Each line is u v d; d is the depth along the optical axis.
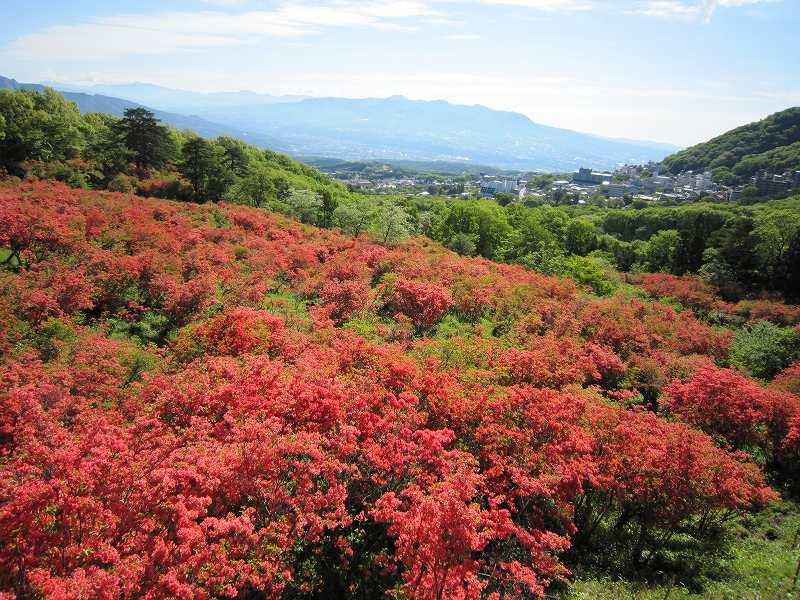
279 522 9.68
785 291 51.44
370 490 11.87
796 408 19.09
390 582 10.78
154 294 25.23
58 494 8.40
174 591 7.54
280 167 121.12
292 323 23.33
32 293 19.77
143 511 8.93
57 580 7.18
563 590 11.65
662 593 11.85
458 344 21.06
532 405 14.45
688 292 45.38
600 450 13.94
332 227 57.69
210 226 39.97
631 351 27.33
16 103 57.09
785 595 11.67
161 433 11.76
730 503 13.20
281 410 12.40
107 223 32.72
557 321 28.77
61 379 14.62
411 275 34.06
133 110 62.44
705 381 20.34
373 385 14.17
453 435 13.02
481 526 10.98
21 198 34.22
